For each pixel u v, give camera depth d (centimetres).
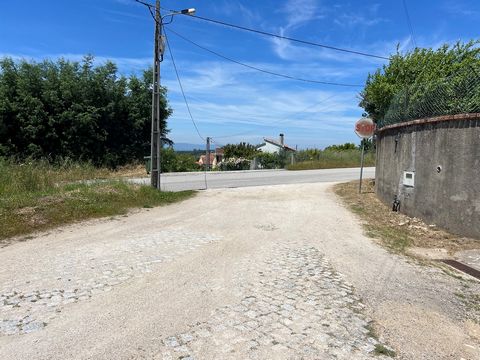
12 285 471
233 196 1358
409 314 434
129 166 3409
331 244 729
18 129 3120
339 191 1547
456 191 841
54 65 3438
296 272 553
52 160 3027
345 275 553
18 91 3106
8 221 769
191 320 390
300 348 343
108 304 423
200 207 1112
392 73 1530
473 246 754
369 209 1134
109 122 3484
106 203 1021
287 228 855
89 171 1550
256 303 438
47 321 379
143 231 789
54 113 3188
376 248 716
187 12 1286
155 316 396
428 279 560
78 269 536
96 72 3503
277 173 2842
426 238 814
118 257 597
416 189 980
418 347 361
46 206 893
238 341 351
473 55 1434
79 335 353
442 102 893
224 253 640
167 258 600
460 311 454
